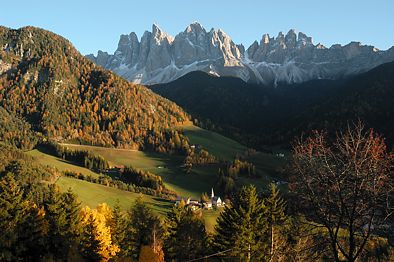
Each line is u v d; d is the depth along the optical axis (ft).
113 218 212.23
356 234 48.85
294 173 50.88
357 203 46.26
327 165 48.11
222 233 170.81
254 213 160.45
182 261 178.29
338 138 49.47
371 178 45.32
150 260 135.03
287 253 54.65
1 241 171.53
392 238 46.34
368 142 46.65
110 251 194.80
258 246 147.64
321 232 51.67
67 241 188.55
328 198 48.19
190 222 196.85
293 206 53.11
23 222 187.32
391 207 44.73
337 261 46.52
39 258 178.60
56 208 199.41
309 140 50.75
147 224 201.57
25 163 437.17
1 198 187.83
